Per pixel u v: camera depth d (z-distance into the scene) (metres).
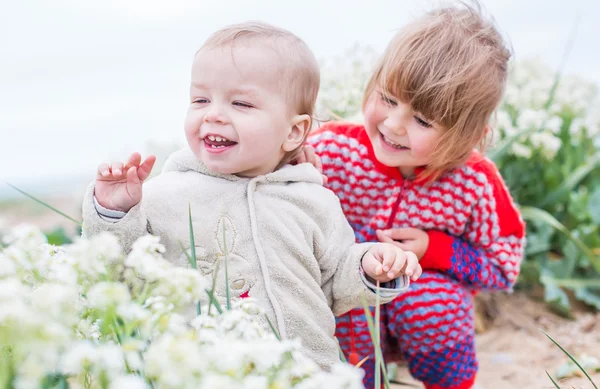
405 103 1.81
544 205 3.26
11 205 5.08
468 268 2.05
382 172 2.06
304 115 1.68
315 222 1.69
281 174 1.68
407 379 2.28
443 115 1.80
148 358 0.82
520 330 2.74
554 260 3.09
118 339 1.02
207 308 1.08
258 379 0.81
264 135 1.58
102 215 1.47
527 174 3.20
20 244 1.04
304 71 1.66
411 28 1.87
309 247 1.66
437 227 2.06
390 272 1.60
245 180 1.65
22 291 0.87
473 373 2.09
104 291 0.86
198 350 0.83
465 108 1.83
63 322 0.90
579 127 3.59
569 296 3.08
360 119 2.52
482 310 2.83
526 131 3.04
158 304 0.94
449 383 2.06
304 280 1.63
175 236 1.57
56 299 0.83
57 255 1.17
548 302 2.98
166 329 0.93
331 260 1.69
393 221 2.06
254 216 1.61
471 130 1.88
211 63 1.56
